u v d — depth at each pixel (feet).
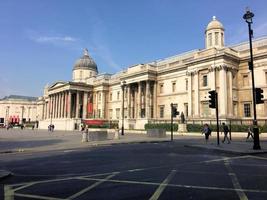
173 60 233.96
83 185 31.17
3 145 89.66
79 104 310.45
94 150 74.69
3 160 55.06
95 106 302.86
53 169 43.11
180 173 38.60
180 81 207.92
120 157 58.13
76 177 36.14
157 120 206.80
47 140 114.42
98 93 301.02
